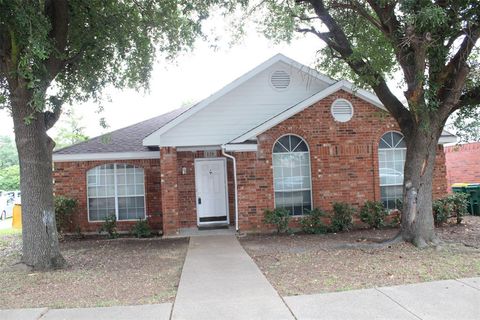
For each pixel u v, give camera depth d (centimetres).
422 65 884
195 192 1480
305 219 1276
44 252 865
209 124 1370
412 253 872
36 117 873
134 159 1471
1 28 816
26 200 873
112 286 712
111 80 1178
